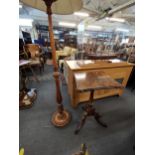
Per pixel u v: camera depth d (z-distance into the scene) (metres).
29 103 1.81
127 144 1.21
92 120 1.54
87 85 0.95
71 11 1.10
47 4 0.93
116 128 1.43
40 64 3.41
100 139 1.26
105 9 4.31
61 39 7.64
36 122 1.48
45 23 6.81
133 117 1.65
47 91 2.38
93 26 8.41
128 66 1.88
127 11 4.80
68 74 1.81
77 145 1.18
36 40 5.64
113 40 5.00
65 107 1.83
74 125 1.44
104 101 2.06
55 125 1.41
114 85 0.97
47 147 1.15
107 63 1.87
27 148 1.13
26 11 5.23
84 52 2.91
